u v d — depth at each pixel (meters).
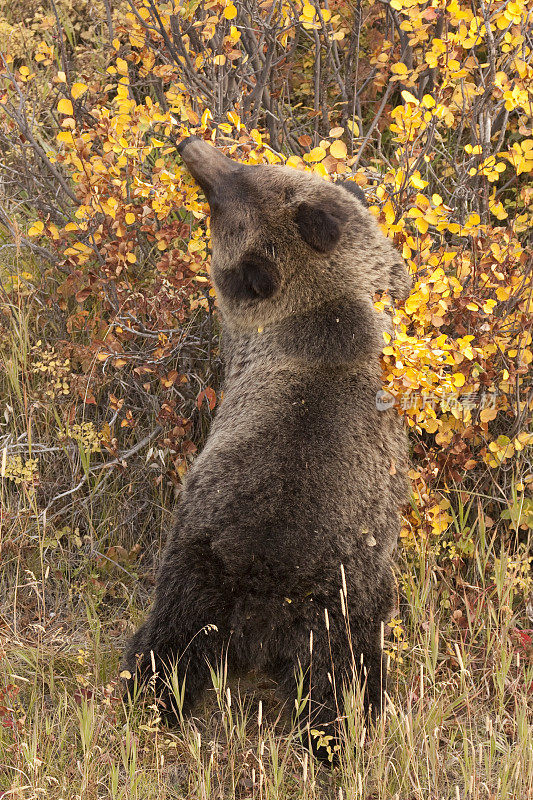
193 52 9.84
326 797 7.32
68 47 12.57
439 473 9.30
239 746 7.55
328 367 7.68
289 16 9.78
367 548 7.44
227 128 8.66
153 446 10.19
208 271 9.33
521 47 9.12
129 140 9.05
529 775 6.88
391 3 8.74
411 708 7.29
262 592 7.22
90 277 9.48
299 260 7.91
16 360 10.07
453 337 9.09
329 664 7.27
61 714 7.59
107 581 9.66
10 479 10.19
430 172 10.61
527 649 8.55
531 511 9.23
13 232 9.99
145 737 7.44
